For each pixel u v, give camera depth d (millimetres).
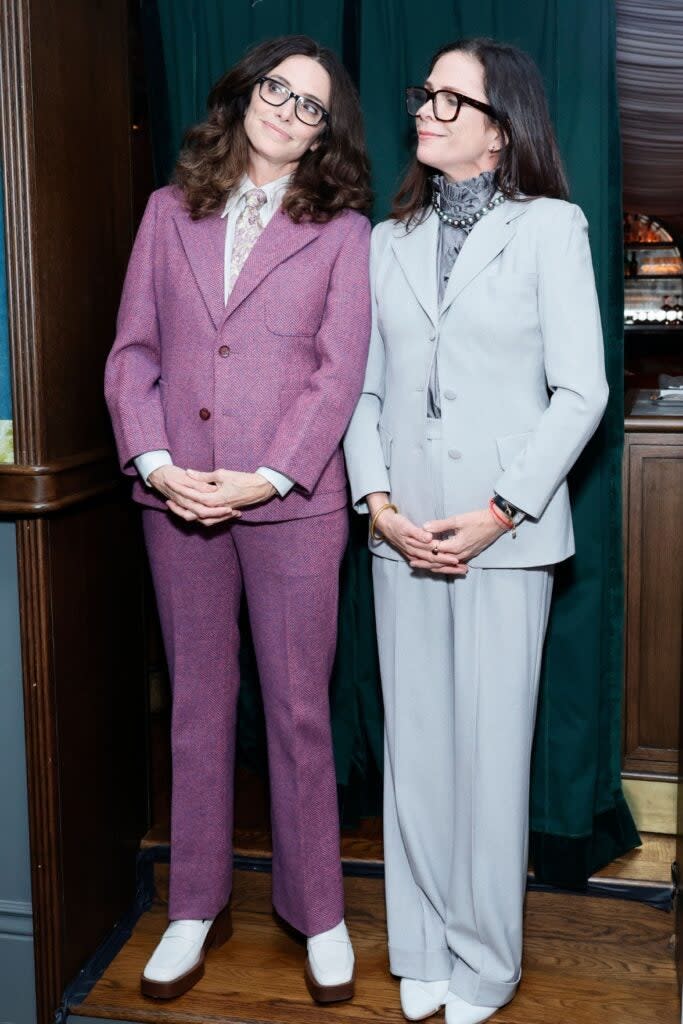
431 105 1939
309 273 2029
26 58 1968
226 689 2223
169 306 2084
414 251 2029
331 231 2055
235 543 2111
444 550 1938
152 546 2156
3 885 2262
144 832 2631
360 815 2746
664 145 2590
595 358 1924
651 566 2633
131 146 2471
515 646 2018
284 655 2113
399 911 2207
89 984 2250
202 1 2531
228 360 2016
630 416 2625
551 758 2512
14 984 2285
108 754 2408
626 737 2686
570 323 1918
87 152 2236
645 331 6434
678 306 6633
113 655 2430
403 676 2125
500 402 1965
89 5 2229
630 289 6734
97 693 2346
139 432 2047
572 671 2500
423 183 2062
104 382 2219
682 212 2775
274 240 2025
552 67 2369
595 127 2346
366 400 2123
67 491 2137
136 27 2594
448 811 2170
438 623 2088
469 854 2086
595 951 2352
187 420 2059
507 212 1961
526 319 1941
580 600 2490
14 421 2059
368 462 2064
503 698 2031
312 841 2186
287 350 2023
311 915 2199
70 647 2209
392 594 2105
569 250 1923
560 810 2502
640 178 2688
